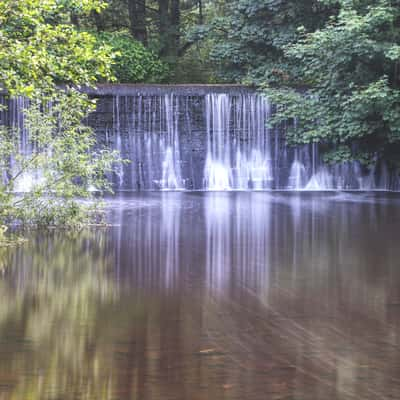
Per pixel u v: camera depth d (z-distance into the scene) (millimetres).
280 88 33969
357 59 32000
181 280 10469
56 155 16719
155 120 33219
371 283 10281
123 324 7930
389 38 31328
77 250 13398
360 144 33344
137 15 44000
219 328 7770
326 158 32625
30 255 12773
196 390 5906
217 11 47281
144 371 6348
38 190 16578
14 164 19562
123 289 9805
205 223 18031
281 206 23531
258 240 14875
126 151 33094
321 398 5758
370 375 6270
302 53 32438
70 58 17000
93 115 32656
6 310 8547
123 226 17281
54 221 17062
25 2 14562
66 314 8367
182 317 8258
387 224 17969
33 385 6012
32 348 7008
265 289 9836
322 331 7652
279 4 35844
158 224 17734
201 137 33594
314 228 17078
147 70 36125
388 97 29953
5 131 16750
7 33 15617
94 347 7035
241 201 25828
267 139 33969
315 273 11094
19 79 14820
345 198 27641
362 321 8094
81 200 22219
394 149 33500
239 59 36625
